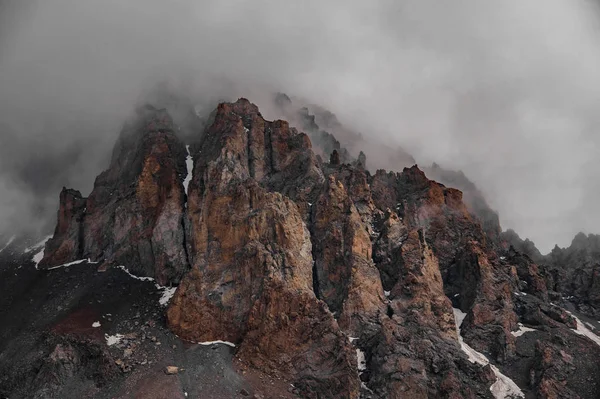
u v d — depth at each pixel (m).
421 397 111.75
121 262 159.12
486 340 139.50
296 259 131.38
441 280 146.88
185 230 153.00
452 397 112.00
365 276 137.25
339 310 134.62
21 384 109.19
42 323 129.25
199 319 125.81
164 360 115.31
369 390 113.75
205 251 136.88
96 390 106.88
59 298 142.75
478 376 121.31
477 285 151.50
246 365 115.12
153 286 147.12
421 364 118.25
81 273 157.38
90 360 113.50
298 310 120.69
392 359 117.38
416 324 129.50
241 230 136.25
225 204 142.25
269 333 118.06
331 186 153.62
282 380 112.19
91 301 138.75
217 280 131.50
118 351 117.38
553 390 121.25
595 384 127.25
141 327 126.75
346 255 141.12
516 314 154.12
